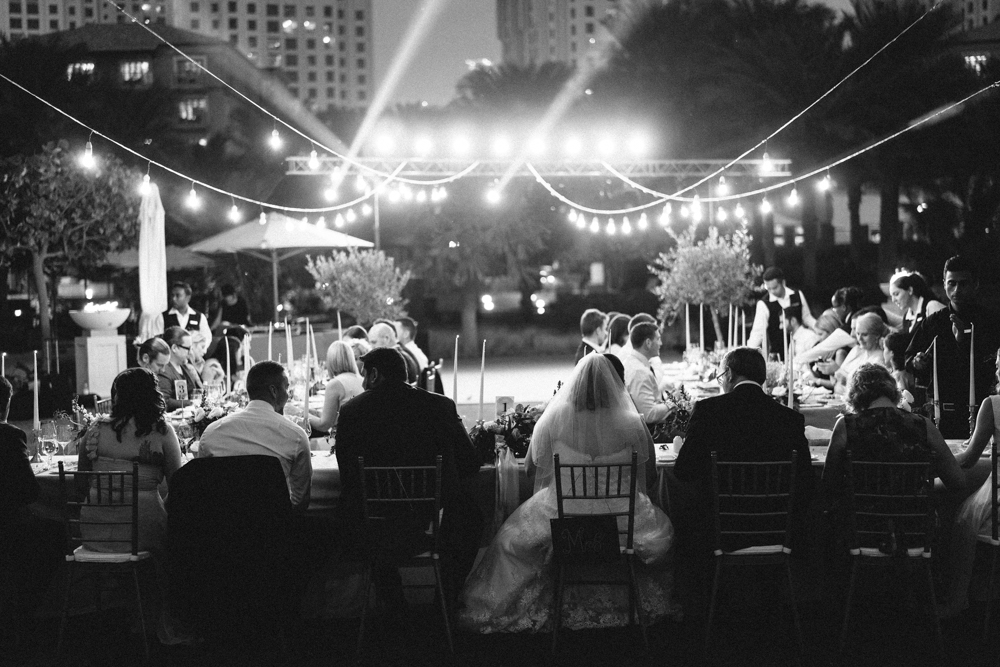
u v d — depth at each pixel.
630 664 5.01
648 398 7.02
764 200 16.25
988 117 20.00
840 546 5.25
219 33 133.62
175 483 5.06
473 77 25.27
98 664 5.17
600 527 5.13
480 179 21.56
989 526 5.25
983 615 5.59
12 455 5.30
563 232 23.70
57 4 65.00
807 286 22.50
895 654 5.06
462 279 22.44
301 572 5.23
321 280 16.61
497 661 5.09
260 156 26.47
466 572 5.56
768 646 5.21
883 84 20.31
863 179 22.33
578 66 25.28
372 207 22.69
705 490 5.22
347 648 5.30
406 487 5.29
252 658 5.21
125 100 24.17
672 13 24.25
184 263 20.91
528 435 5.92
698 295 15.19
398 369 5.40
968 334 6.78
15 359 16.28
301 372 9.52
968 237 20.66
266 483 5.07
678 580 5.59
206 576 5.04
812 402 7.84
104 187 15.99
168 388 8.20
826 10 23.98
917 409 6.29
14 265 18.22
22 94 21.38
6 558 5.36
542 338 23.97
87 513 5.36
